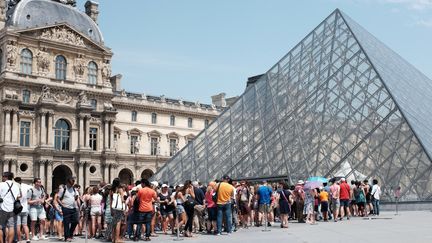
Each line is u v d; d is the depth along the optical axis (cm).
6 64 10125
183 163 6153
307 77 5800
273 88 6128
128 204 2977
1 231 2431
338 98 5122
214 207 3145
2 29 10394
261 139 5409
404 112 4456
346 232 2753
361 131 4594
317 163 4562
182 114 13812
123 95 12694
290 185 4466
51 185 10300
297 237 2617
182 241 2672
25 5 10838
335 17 6412
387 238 2392
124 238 2934
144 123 13050
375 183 3950
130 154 12494
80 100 10975
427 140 4272
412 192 3978
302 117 5225
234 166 5359
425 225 2956
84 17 11844
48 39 10675
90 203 3234
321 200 3700
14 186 2514
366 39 6278
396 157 4209
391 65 5916
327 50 5953
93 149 11281
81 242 2820
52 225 3512
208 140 6191
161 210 3275
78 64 11131
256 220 3572
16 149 9975
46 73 10625
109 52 11681
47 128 10419
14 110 10050
